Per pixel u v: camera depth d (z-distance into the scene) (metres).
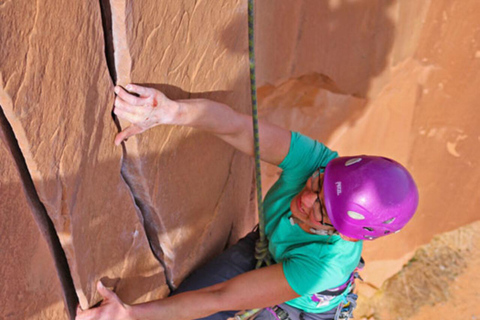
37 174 1.31
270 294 1.85
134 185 1.79
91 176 1.54
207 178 2.16
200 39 1.69
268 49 2.54
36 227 1.41
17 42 1.11
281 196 2.07
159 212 1.91
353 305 2.14
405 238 4.39
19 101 1.17
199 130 1.95
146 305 1.84
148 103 1.52
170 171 1.87
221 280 2.25
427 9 3.23
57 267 1.60
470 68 3.54
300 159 1.97
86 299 1.73
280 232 1.98
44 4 1.14
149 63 1.52
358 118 3.30
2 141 1.21
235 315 2.10
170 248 2.09
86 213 1.57
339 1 2.71
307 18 2.62
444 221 4.50
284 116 2.87
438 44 3.41
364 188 1.64
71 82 1.30
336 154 2.04
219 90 1.95
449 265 4.68
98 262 1.75
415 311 4.43
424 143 3.86
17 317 1.45
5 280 1.35
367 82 3.21
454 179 4.18
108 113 1.52
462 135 3.89
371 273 4.38
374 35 3.02
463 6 3.29
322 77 2.98
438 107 3.70
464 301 4.50
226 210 2.45
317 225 1.81
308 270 1.83
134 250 1.95
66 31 1.23
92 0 1.30
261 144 1.92
